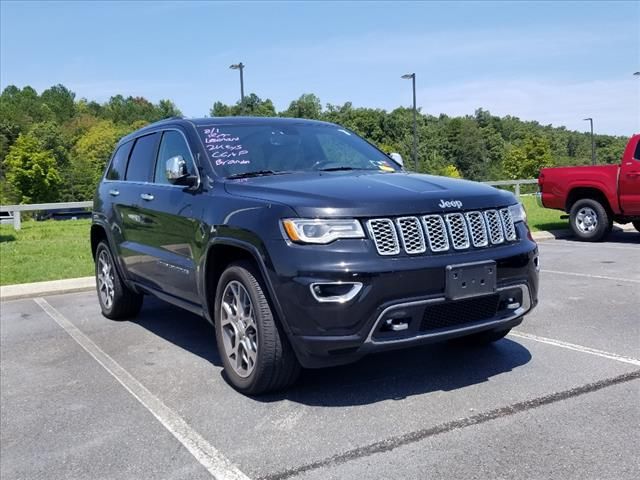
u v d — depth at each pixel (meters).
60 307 7.73
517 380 4.39
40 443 3.77
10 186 81.19
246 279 4.18
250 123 5.59
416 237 3.89
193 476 3.27
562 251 11.17
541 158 91.44
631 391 4.10
